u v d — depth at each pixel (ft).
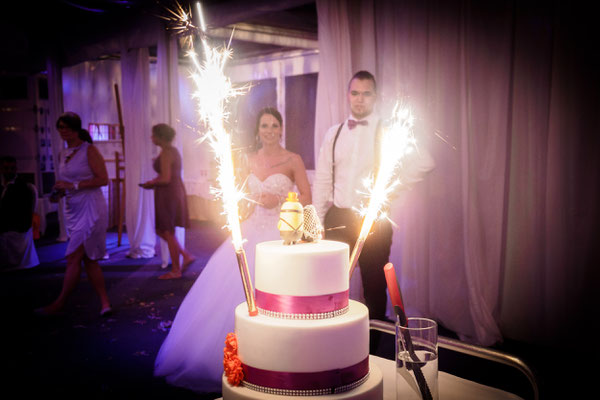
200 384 9.62
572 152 10.69
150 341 12.29
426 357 3.68
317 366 3.64
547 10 10.98
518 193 11.64
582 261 10.71
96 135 31.04
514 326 11.87
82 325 13.52
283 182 9.62
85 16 22.86
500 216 11.83
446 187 12.35
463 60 11.82
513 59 11.56
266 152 9.80
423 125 12.46
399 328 3.76
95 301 15.84
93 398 9.21
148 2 18.93
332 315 3.82
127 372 10.44
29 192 20.57
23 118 31.22
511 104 11.75
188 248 24.14
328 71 13.29
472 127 11.94
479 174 11.95
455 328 12.35
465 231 11.89
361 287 13.33
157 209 18.52
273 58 27.43
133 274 19.30
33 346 12.00
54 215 35.55
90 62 30.78
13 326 13.48
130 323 13.67
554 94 10.82
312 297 3.75
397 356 3.81
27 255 20.71
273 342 3.65
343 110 13.33
